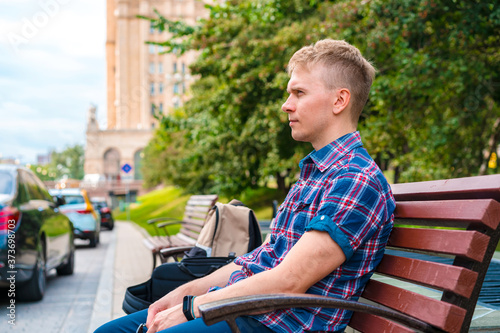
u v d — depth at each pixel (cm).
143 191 8725
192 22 9888
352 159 162
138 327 197
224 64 1196
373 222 152
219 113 1416
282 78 1057
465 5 755
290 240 171
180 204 4694
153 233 1802
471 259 135
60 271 817
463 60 845
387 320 152
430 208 154
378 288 163
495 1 729
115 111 10012
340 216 150
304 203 167
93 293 650
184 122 1585
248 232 355
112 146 9594
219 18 1281
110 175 9600
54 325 473
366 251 157
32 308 554
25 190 590
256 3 1224
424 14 775
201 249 349
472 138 1122
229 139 1698
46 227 623
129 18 10175
